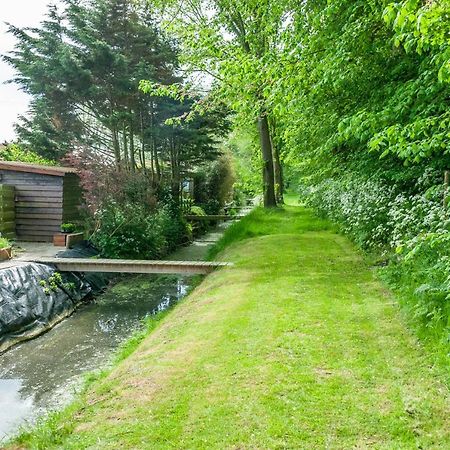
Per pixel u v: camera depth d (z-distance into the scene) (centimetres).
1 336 666
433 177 632
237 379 346
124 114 1483
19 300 746
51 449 280
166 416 300
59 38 1528
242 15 1306
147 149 1755
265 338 425
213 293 644
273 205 1599
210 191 2350
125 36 1584
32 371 577
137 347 532
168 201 1600
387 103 617
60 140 1659
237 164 2802
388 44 609
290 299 553
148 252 1238
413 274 496
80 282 949
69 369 581
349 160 957
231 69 777
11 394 509
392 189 711
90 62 1450
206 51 1183
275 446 260
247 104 813
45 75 1487
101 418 310
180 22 1298
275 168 2008
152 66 1523
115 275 1107
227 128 1789
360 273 676
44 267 889
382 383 332
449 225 469
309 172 1470
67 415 333
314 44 663
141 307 879
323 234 1114
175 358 400
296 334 433
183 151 1778
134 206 1249
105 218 1172
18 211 1271
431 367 351
